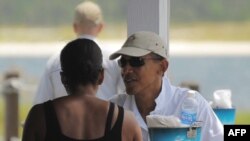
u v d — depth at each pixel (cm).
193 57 8556
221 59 8300
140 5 1169
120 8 10519
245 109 5403
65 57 805
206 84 6353
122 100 989
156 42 952
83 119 789
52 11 10600
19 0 10612
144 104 970
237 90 6028
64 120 787
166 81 977
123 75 954
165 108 965
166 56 957
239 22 10644
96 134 785
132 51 939
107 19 10462
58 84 1244
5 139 2422
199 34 10238
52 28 10456
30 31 10319
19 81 2444
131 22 1176
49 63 1254
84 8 1339
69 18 10581
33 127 786
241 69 7338
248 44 9869
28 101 4056
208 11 10706
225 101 1064
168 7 1180
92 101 799
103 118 790
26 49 9556
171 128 894
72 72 802
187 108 946
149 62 945
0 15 10562
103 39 9950
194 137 904
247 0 10681
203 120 951
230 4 10725
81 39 815
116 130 790
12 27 10456
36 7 10594
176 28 10469
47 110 790
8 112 2420
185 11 10688
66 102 795
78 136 783
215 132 952
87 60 803
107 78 1228
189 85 2238
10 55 9069
